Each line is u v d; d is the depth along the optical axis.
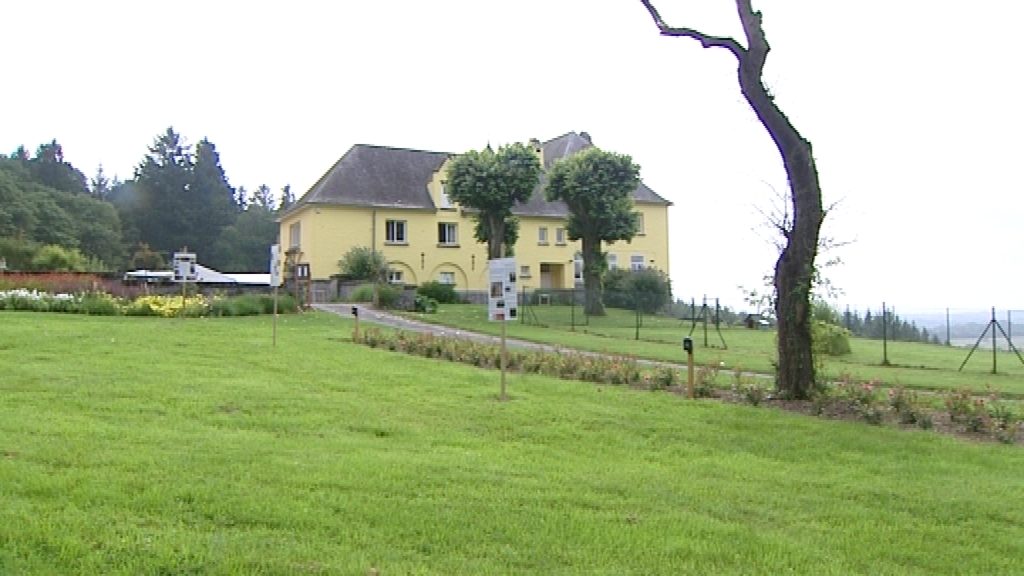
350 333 21.97
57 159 99.62
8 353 13.95
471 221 49.66
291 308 30.97
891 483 8.12
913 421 11.58
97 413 9.46
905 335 33.47
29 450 7.41
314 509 6.22
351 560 5.22
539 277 54.59
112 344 16.05
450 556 5.45
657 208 58.28
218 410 10.09
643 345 25.42
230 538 5.47
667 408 11.76
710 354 23.27
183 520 5.83
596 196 41.62
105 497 6.17
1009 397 15.72
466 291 51.25
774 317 16.31
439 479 7.31
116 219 85.56
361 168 50.88
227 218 96.12
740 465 8.66
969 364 24.08
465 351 16.95
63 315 23.72
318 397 11.36
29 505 5.87
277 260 18.59
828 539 6.32
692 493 7.39
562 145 57.88
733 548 5.89
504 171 40.34
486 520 6.22
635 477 7.86
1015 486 8.16
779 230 15.17
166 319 24.83
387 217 49.66
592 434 9.89
